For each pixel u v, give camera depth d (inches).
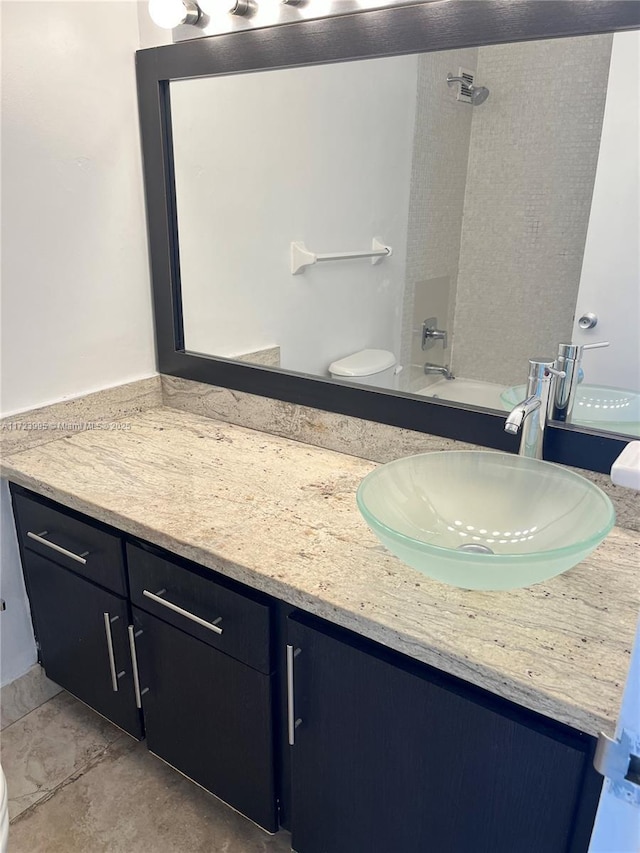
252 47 58.8
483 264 53.7
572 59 46.6
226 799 56.1
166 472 59.8
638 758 23.2
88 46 61.8
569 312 50.9
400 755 41.6
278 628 46.6
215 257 68.4
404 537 38.0
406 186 55.4
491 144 51.3
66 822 59.8
